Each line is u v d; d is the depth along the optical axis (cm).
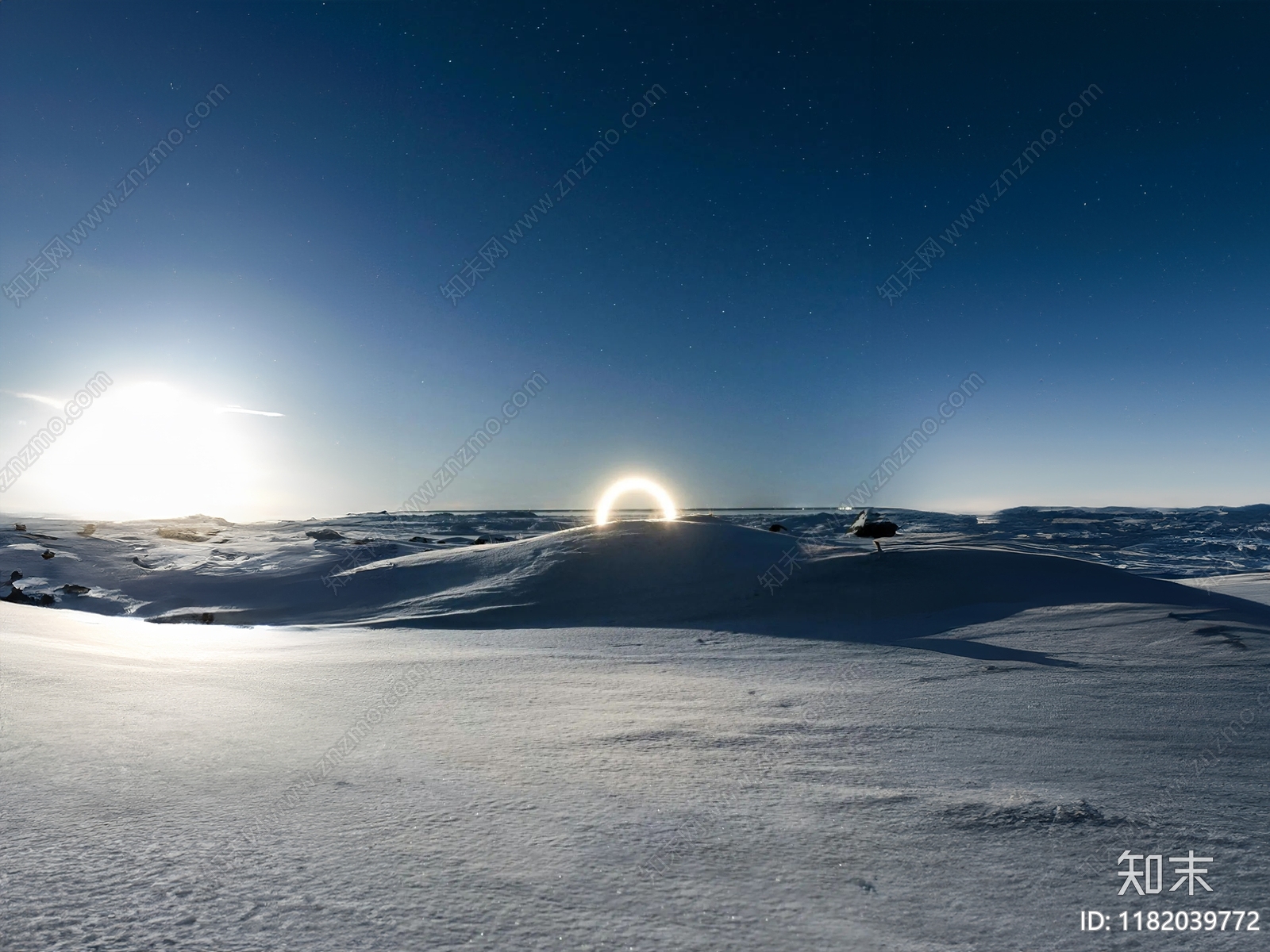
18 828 307
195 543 4319
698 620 2072
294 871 272
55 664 809
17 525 4153
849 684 927
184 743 490
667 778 438
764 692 846
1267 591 2684
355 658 1211
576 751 510
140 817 331
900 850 315
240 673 928
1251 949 230
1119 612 1537
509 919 237
